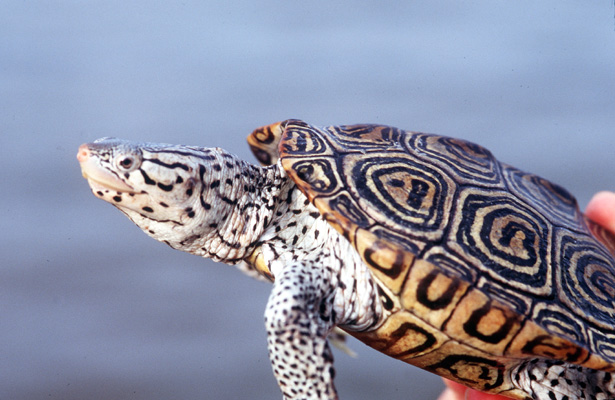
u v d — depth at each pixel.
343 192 0.88
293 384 0.87
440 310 0.87
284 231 0.91
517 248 0.88
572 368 0.89
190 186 0.90
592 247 0.90
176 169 0.89
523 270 0.88
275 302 0.87
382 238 0.87
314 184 0.88
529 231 0.89
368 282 0.89
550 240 0.89
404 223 0.88
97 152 0.89
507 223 0.89
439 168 0.90
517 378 0.89
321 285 0.89
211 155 0.90
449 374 0.89
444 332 0.87
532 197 0.91
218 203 0.90
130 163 0.89
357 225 0.87
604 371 0.88
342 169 0.89
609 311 0.88
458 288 0.87
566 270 0.88
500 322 0.87
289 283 0.88
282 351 0.87
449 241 0.87
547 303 0.87
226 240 0.91
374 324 0.89
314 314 0.88
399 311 0.88
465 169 0.90
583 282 0.88
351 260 0.89
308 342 0.87
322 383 0.87
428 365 0.89
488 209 0.89
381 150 0.90
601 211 0.93
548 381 0.89
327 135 0.91
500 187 0.90
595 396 0.89
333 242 0.90
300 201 0.91
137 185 0.89
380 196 0.88
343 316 0.89
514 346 0.87
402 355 0.89
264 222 0.91
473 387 0.90
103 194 0.89
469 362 0.88
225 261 0.91
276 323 0.87
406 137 0.92
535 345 0.87
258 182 0.91
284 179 0.92
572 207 0.93
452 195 0.89
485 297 0.87
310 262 0.89
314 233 0.91
